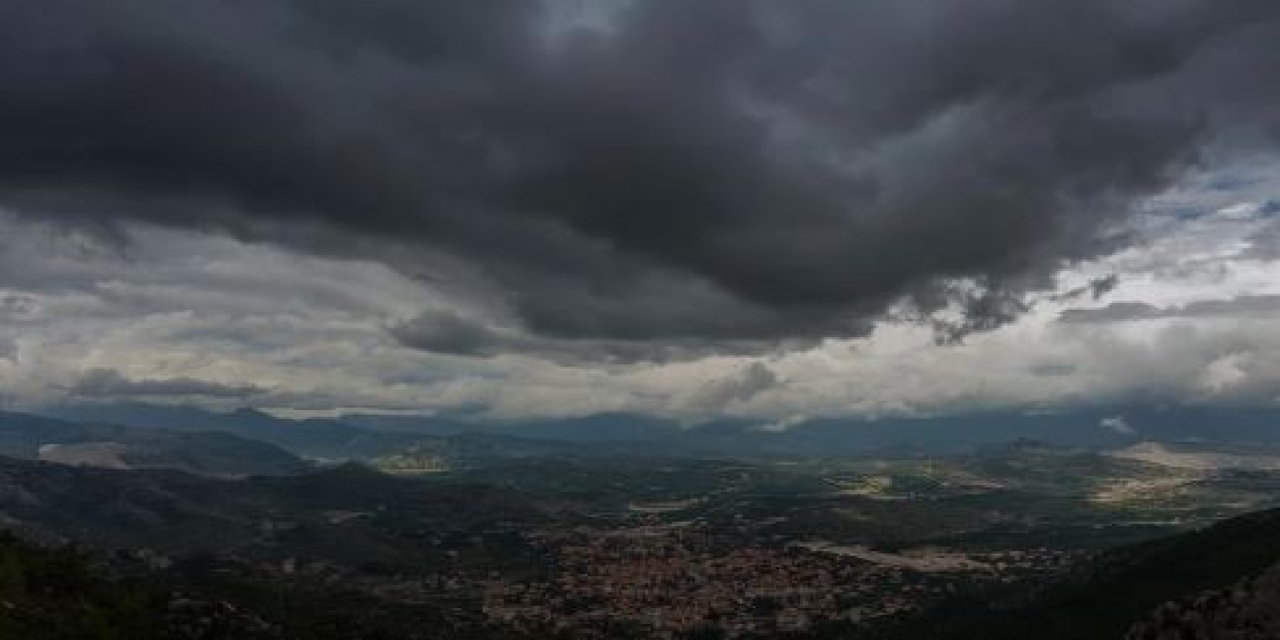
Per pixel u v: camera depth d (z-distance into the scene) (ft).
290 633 609.01
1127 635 515.50
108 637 447.01
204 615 553.64
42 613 436.76
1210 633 465.88
